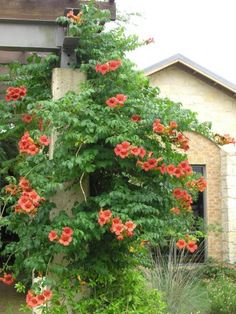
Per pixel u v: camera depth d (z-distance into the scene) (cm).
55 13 358
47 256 303
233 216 855
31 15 354
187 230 354
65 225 294
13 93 373
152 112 321
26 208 293
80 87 330
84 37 347
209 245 849
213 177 879
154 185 329
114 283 329
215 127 913
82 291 324
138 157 312
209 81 915
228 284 603
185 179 337
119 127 307
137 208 296
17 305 575
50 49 357
